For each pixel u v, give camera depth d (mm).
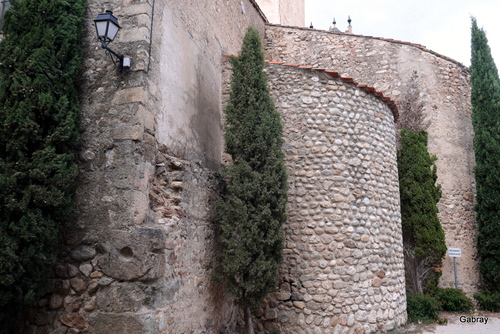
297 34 9469
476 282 8258
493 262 7977
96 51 3945
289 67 5895
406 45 9109
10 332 3439
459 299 7355
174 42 4484
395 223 6125
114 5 4020
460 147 8859
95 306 3389
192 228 4273
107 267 3416
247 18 7953
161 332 3436
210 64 5551
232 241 4480
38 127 3330
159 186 3883
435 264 7793
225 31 6367
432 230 7691
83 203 3605
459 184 8648
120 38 3902
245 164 4602
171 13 4469
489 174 8289
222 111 5844
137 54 3809
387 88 8984
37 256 3205
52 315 3463
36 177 3236
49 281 3510
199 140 4949
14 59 3400
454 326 6184
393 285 5805
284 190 4762
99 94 3820
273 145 4777
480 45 9109
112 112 3736
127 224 3461
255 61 4988
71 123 3490
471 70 9109
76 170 3482
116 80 3811
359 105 5969
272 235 4566
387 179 6090
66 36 3660
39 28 3525
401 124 8508
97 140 3711
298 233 5422
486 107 8672
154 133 3885
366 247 5531
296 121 5723
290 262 5375
